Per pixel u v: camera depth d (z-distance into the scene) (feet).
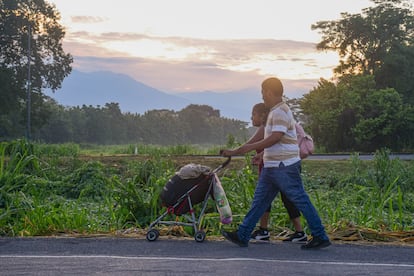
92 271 26.76
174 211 33.65
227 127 601.21
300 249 31.60
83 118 434.30
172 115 549.13
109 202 46.96
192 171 33.27
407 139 198.80
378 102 199.31
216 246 32.22
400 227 41.09
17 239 33.83
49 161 81.51
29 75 234.17
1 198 47.01
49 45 259.39
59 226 39.63
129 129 476.13
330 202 54.70
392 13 232.53
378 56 235.20
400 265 28.37
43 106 259.19
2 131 276.41
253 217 31.94
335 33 237.45
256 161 33.63
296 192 31.35
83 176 64.85
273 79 31.78
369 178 69.72
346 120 201.05
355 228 36.37
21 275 26.13
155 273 26.45
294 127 31.91
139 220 43.78
